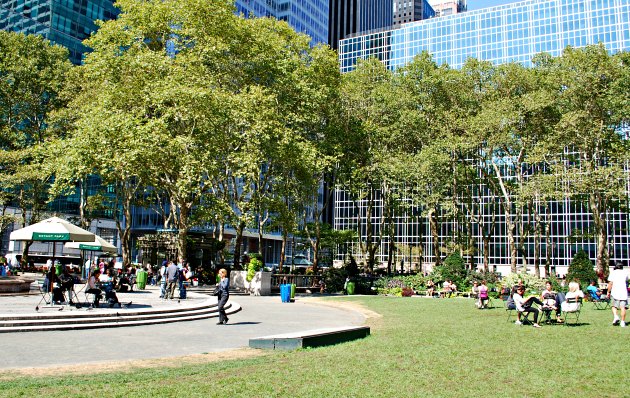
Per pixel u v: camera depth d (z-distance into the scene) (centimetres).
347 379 885
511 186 4900
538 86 4484
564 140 4059
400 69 4853
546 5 11181
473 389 830
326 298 3397
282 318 2119
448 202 4519
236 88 3906
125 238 4241
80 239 1984
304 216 4622
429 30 12700
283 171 4012
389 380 884
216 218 3400
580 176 3828
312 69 3988
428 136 4619
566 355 1150
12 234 1945
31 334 1432
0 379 858
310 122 4128
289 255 10119
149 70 3256
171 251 4062
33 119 5078
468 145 4306
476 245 9588
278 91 3900
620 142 4031
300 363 1034
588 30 10569
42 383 820
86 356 1128
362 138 4494
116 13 8312
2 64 4616
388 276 4500
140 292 3030
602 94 3869
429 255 9962
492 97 4550
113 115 2947
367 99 4553
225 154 3409
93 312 1714
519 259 9312
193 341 1395
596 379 910
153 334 1523
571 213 8881
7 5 7288
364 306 2733
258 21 4038
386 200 5022
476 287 2791
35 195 4834
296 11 12500
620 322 1695
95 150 2900
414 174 4216
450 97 4697
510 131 4384
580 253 3716
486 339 1415
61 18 7300
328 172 4525
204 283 3994
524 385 862
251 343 1276
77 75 4341
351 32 17575
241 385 827
